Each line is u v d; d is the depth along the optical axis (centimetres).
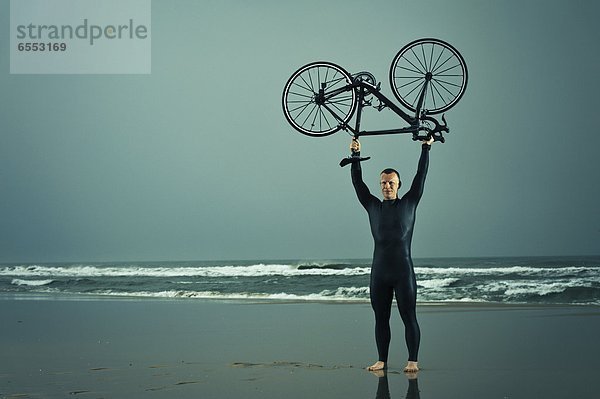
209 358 1002
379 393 732
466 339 1196
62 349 1123
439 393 727
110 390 758
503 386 760
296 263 7106
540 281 2559
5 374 877
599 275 2936
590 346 1074
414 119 915
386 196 908
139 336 1290
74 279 3612
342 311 1780
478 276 3034
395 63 938
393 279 880
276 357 1009
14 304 2178
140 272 4091
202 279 3369
